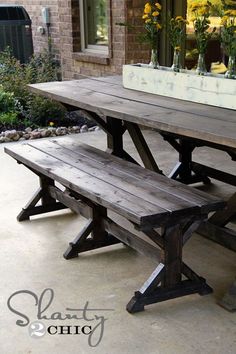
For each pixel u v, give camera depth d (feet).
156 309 7.98
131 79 11.67
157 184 8.70
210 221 9.68
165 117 8.73
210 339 7.24
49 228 11.06
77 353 7.02
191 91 10.08
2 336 7.40
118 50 19.34
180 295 8.20
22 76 21.62
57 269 9.29
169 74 10.53
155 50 11.35
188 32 19.35
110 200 7.94
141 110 9.39
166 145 17.33
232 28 9.46
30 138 18.45
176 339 7.25
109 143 12.62
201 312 7.89
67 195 10.57
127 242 9.00
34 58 24.20
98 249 10.03
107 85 12.37
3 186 13.62
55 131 18.89
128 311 7.91
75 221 11.41
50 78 22.35
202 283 8.34
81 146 11.41
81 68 22.03
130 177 9.09
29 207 11.44
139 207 7.63
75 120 20.45
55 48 24.75
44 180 11.34
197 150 16.76
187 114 8.96
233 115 8.81
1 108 19.97
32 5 26.03
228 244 9.34
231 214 9.30
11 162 15.67
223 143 7.33
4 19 23.63
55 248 10.11
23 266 9.41
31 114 19.83
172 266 8.05
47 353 7.04
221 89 9.42
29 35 24.39
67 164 9.98
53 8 24.27
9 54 22.66
